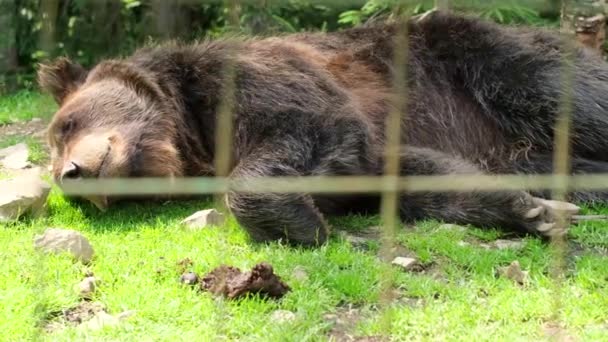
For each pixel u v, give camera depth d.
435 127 13.27
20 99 21.84
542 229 10.62
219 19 20.64
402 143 12.94
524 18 16.14
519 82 12.95
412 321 8.20
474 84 13.27
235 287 8.62
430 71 13.41
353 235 11.17
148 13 22.02
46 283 9.01
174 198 12.56
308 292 8.84
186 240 10.52
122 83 12.55
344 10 19.16
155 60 12.89
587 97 12.82
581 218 11.40
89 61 22.38
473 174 11.83
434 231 10.99
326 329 8.20
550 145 12.95
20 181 11.98
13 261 9.67
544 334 7.90
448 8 14.70
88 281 8.96
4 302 8.51
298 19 19.05
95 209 12.09
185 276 9.14
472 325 8.14
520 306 8.39
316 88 11.98
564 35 12.89
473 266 9.73
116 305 8.57
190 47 12.98
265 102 11.74
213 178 12.10
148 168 12.12
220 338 7.91
